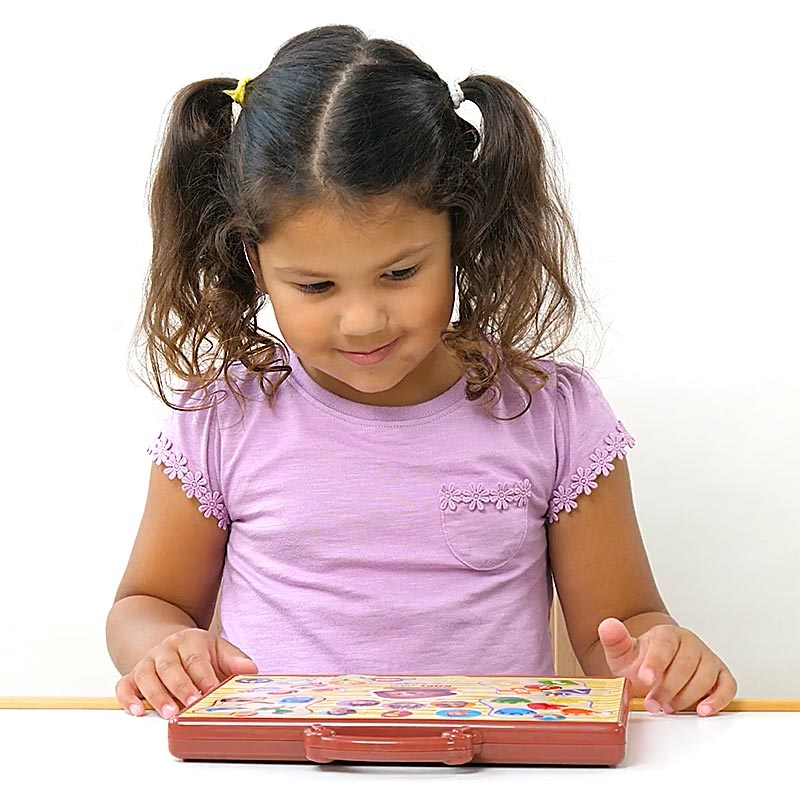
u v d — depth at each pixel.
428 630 1.43
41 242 1.95
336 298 1.26
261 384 1.52
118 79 1.94
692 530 1.86
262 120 1.29
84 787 0.81
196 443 1.52
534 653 1.47
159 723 0.97
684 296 1.85
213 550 1.53
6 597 2.00
